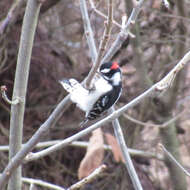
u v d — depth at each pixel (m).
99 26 11.84
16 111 5.27
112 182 12.41
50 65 12.80
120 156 7.54
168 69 11.70
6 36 11.57
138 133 12.55
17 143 5.37
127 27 5.34
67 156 12.80
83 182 4.74
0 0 12.45
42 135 5.01
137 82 12.32
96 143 6.75
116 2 12.09
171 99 11.38
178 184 11.59
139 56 11.30
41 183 7.67
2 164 12.27
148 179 12.66
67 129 12.50
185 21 10.92
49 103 12.77
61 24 13.96
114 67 6.35
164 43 12.07
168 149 11.65
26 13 5.06
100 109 6.08
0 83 12.52
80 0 6.83
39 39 13.00
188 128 14.46
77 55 13.37
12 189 5.65
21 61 5.18
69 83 5.86
